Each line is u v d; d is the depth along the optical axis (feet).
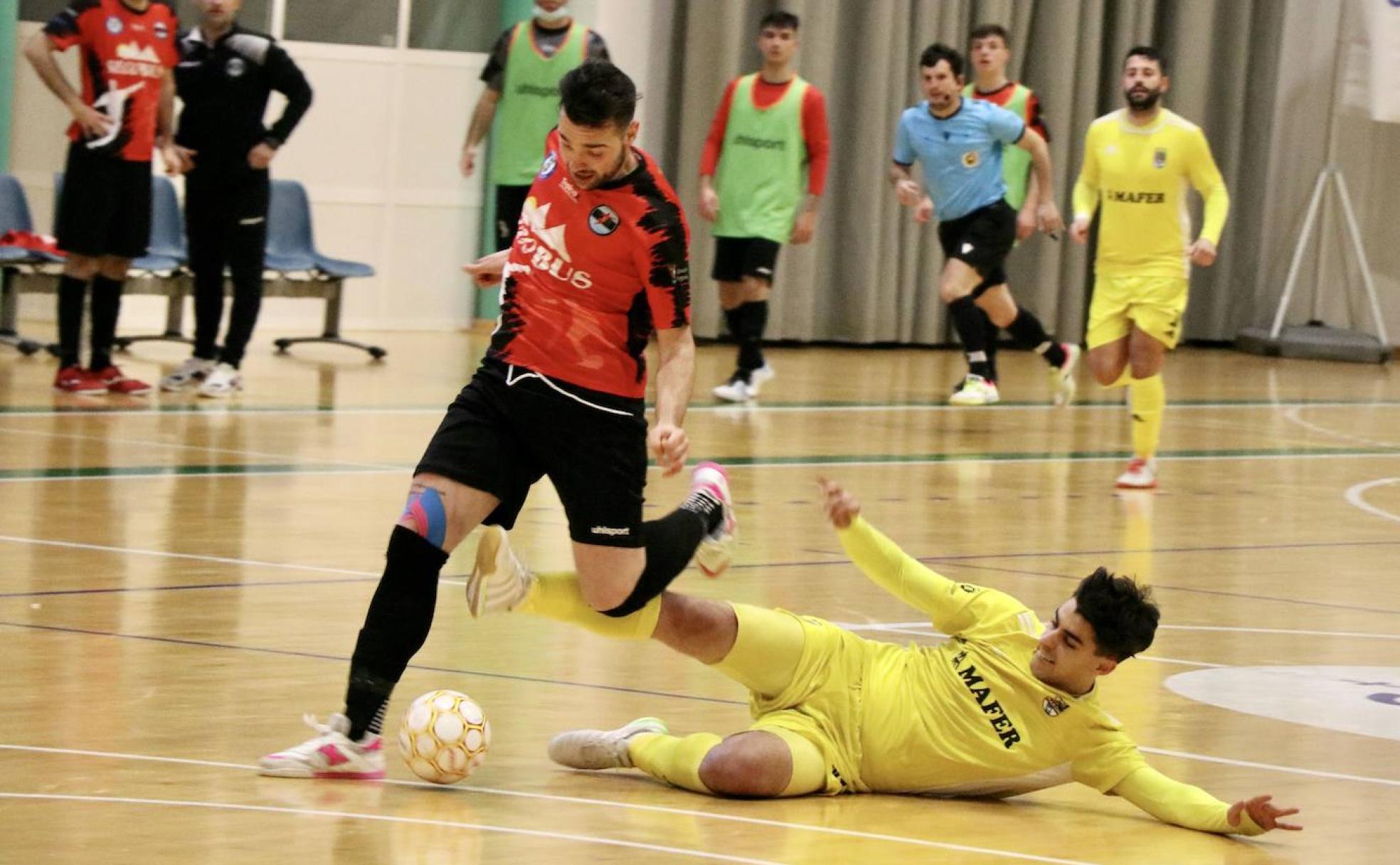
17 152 68.33
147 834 18.57
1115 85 89.10
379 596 21.35
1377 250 97.91
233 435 47.73
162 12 52.21
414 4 76.18
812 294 81.76
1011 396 69.00
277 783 20.81
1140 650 21.35
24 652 26.04
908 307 84.84
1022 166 66.59
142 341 65.98
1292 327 94.27
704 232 79.20
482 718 21.34
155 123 52.95
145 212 52.90
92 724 22.74
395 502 40.14
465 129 78.02
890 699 22.08
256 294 55.57
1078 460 53.67
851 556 22.48
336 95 75.00
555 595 21.76
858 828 20.39
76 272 52.49
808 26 79.97
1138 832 20.99
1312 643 31.76
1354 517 46.32
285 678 25.55
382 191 76.54
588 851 18.86
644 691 26.11
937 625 22.57
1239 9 91.35
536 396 21.27
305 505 39.06
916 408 63.57
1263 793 22.75
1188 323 94.68
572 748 22.33
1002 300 62.64
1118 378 49.98
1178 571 37.81
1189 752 24.45
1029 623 22.18
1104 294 49.75
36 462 41.86
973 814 21.42
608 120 20.12
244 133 54.24
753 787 21.20
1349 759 24.49
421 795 20.74
